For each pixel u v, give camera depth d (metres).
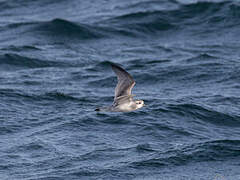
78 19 46.16
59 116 25.78
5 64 34.56
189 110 26.39
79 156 21.52
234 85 30.91
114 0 52.25
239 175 20.19
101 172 20.20
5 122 24.80
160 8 47.06
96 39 41.19
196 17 44.75
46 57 36.34
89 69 34.00
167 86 31.09
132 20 44.62
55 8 50.66
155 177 19.94
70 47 39.25
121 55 37.31
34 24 43.41
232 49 38.38
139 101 16.03
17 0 52.25
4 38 41.25
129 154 21.77
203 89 30.41
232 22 43.41
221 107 27.16
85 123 24.78
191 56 36.41
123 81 15.57
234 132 24.45
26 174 20.03
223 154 21.91
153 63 35.06
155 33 42.75
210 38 41.16
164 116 25.66
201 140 23.25
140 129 24.22
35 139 23.02
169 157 21.47
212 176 20.11
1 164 20.73
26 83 30.78
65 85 30.73
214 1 46.62
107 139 23.23
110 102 27.91
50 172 20.17
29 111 26.42
